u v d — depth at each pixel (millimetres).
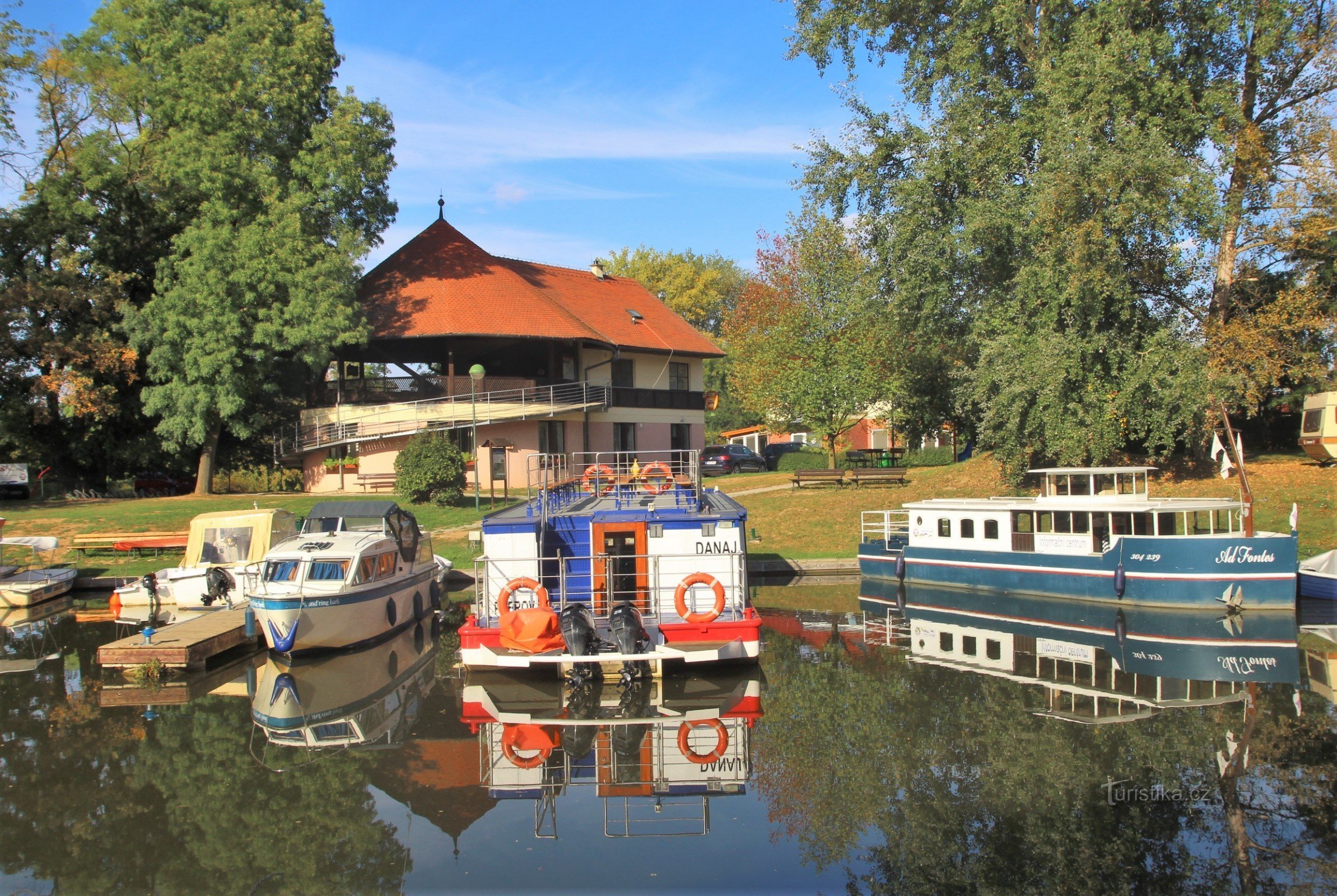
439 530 29594
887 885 8023
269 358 33719
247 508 31594
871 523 30047
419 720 13336
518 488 36938
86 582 25719
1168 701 13336
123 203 36281
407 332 35875
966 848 8828
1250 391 26609
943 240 28812
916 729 12312
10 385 36219
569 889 8047
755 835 9258
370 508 20062
